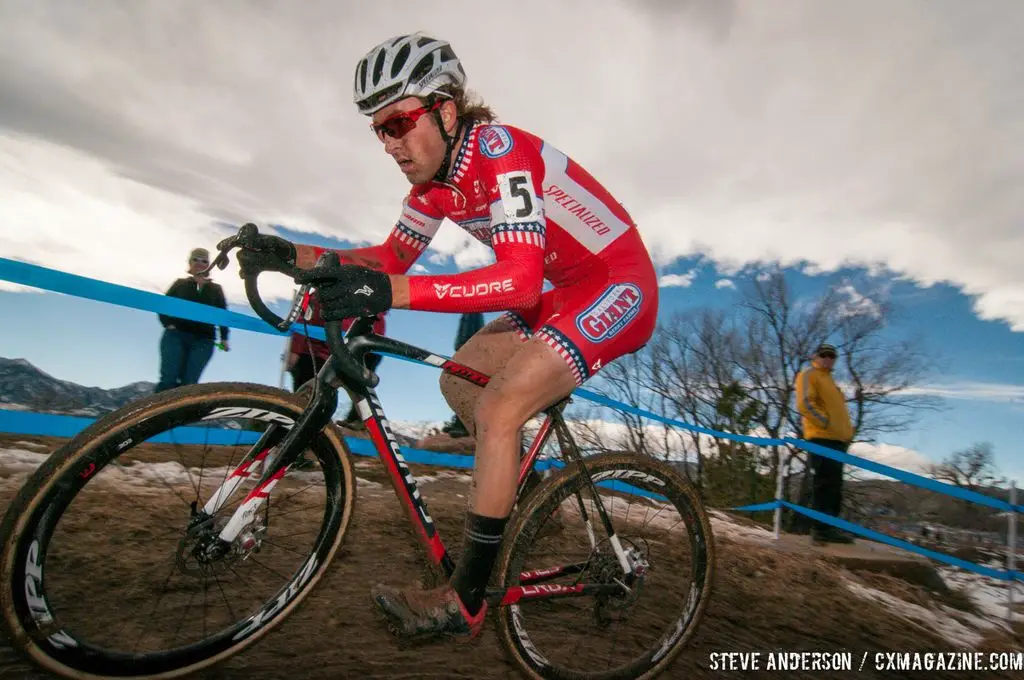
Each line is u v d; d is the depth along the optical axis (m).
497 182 1.42
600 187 1.69
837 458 4.22
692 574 1.72
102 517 2.08
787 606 2.78
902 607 3.43
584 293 1.66
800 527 5.30
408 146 1.46
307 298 1.25
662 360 13.86
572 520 1.77
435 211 1.76
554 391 1.44
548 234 1.58
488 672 1.54
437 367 1.53
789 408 13.11
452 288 1.28
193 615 1.48
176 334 3.57
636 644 1.82
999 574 4.03
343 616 1.65
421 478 3.76
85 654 1.10
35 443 3.04
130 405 1.11
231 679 1.28
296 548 1.75
